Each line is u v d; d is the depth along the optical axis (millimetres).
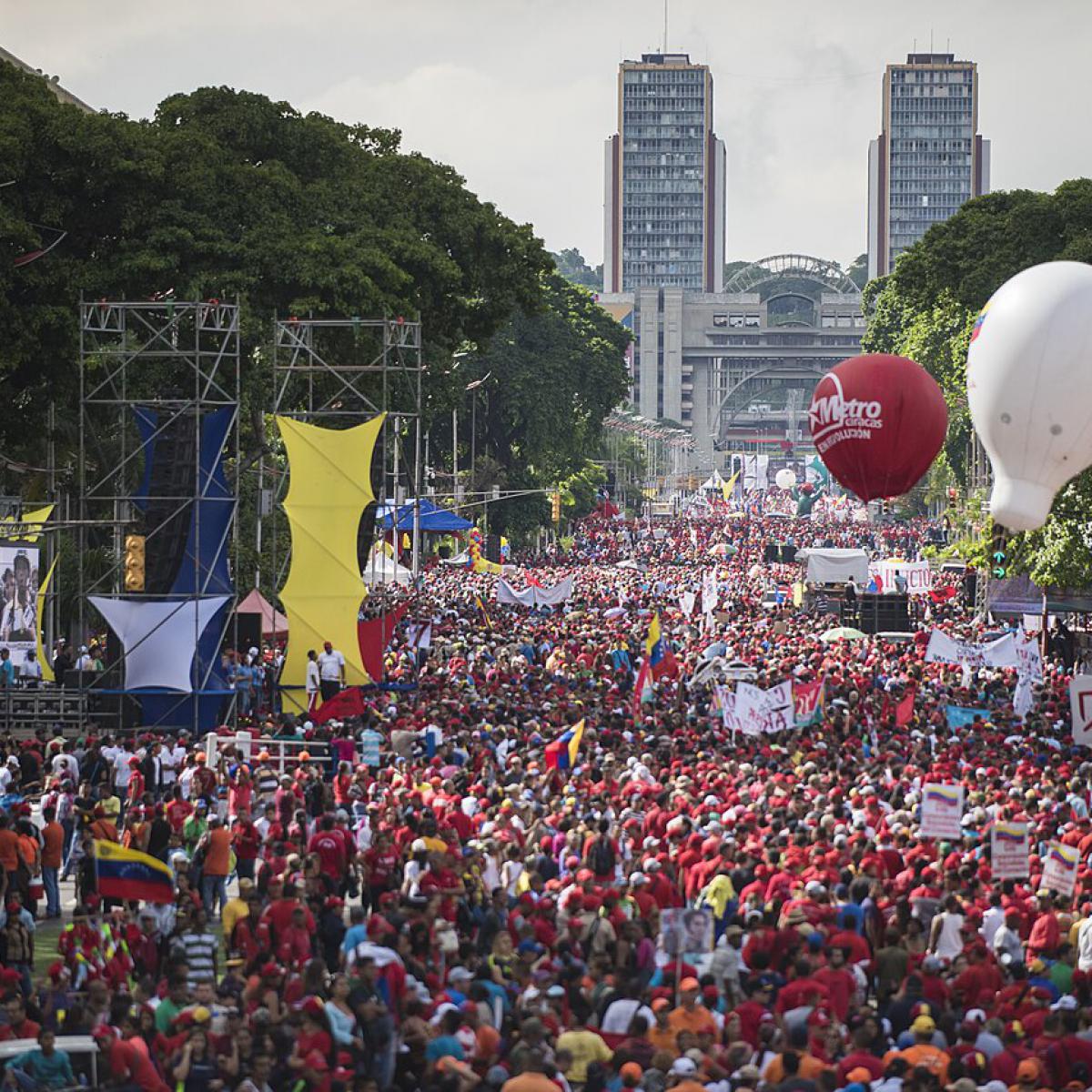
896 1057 39594
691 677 122250
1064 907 53219
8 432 130125
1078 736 88812
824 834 61156
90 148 124000
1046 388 65188
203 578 106375
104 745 85562
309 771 75812
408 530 189750
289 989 45906
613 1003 44312
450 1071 39344
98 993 43406
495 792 69188
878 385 71688
